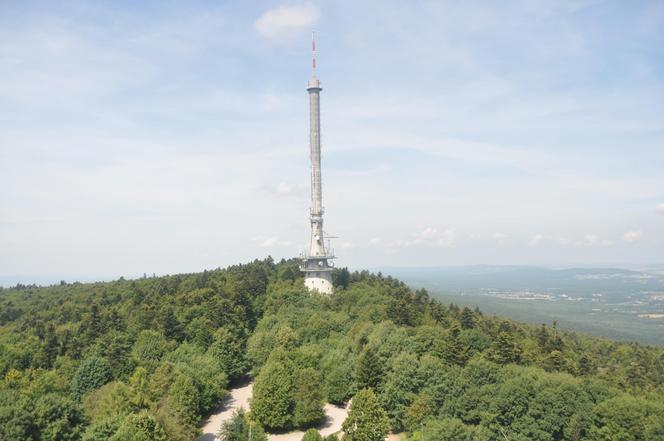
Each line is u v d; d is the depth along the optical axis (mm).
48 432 79375
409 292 175125
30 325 164000
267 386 109750
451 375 106688
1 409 78312
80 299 195750
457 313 155125
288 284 191125
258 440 91938
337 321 149000
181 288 186375
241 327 152875
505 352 120312
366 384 109938
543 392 99688
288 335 138375
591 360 135875
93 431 81875
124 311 161750
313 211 199375
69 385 115062
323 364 124188
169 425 89125
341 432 106500
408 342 121438
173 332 142375
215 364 125625
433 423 94062
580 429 95375
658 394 115875
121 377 116312
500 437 94688
